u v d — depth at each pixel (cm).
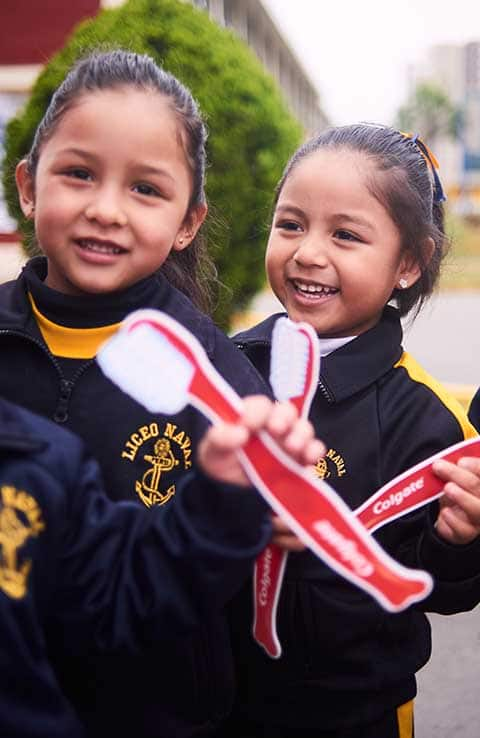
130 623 88
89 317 111
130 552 90
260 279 292
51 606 92
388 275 136
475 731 215
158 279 119
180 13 286
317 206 132
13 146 273
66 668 104
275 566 98
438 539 120
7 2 520
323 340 137
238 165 277
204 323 117
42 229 108
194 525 82
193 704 112
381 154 134
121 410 108
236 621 129
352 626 127
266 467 78
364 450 129
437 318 1001
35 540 85
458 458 114
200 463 79
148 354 75
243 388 113
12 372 111
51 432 93
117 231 105
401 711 135
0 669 82
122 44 273
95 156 104
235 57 286
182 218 114
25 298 114
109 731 108
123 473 108
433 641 261
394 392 135
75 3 520
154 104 107
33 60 526
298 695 129
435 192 151
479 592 125
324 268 131
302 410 84
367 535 80
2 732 83
